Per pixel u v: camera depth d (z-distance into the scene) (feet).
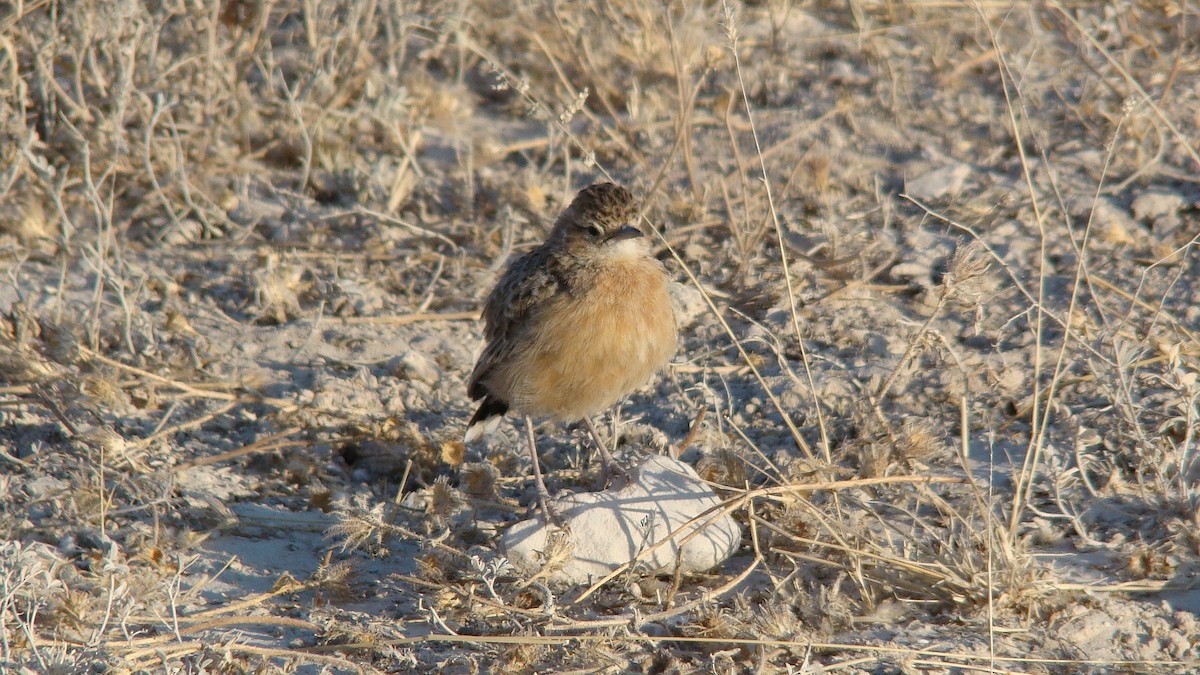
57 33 48.57
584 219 32.17
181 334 41.75
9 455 34.60
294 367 40.63
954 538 29.30
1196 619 26.89
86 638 26.58
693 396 38.50
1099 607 27.35
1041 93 53.36
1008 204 46.24
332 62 51.55
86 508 32.17
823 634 26.89
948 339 39.65
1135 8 56.70
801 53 58.80
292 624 27.94
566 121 36.47
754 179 49.06
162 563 30.91
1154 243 42.96
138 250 46.26
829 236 44.93
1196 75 53.16
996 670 25.14
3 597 25.40
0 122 46.55
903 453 32.42
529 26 57.52
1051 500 31.60
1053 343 38.34
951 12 59.88
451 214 49.29
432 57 58.44
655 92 54.70
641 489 30.94
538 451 36.99
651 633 27.63
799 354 39.91
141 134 48.24
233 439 37.45
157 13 49.19
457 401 39.55
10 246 45.27
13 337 38.58
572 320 31.68
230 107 52.06
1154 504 30.01
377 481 36.01
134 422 37.17
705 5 61.52
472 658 26.63
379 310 44.04
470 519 32.65
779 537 30.73
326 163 51.67
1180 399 33.58
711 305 33.83
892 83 53.78
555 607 27.25
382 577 30.89
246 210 48.98
